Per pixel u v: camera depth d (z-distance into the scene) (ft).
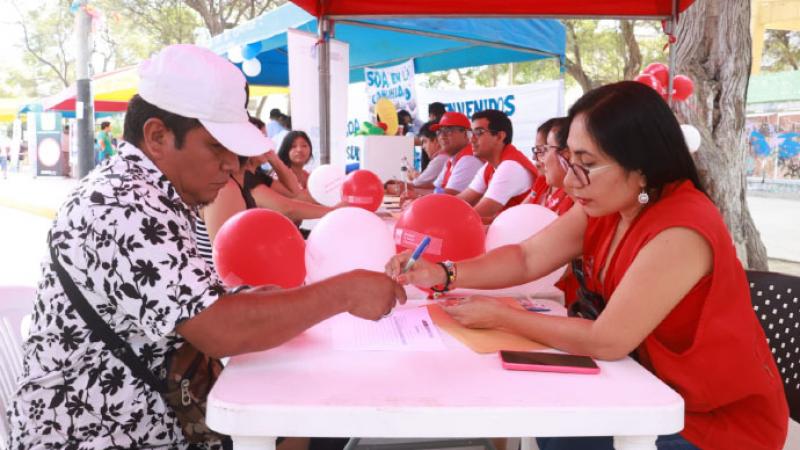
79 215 3.97
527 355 4.34
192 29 72.28
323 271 6.30
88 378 4.11
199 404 4.40
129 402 4.19
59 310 4.05
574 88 64.49
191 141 4.25
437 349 4.58
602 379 4.05
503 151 14.29
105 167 4.29
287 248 6.12
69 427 4.12
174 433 4.35
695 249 4.50
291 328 4.17
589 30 58.85
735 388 4.56
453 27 19.71
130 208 3.94
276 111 28.22
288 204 11.57
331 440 6.81
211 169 4.39
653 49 59.52
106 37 79.61
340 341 4.72
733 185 16.60
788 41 65.26
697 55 16.42
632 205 5.09
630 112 4.71
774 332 6.21
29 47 100.53
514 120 26.35
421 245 5.67
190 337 4.00
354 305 4.43
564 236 6.01
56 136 76.02
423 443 6.97
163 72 4.16
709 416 4.73
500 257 5.98
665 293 4.44
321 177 13.62
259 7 62.03
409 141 19.44
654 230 4.65
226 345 4.02
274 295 4.20
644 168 4.79
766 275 6.47
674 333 4.74
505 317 4.89
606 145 4.75
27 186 59.00
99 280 3.93
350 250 6.25
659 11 13.37
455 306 5.19
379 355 4.43
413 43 25.76
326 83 14.70
